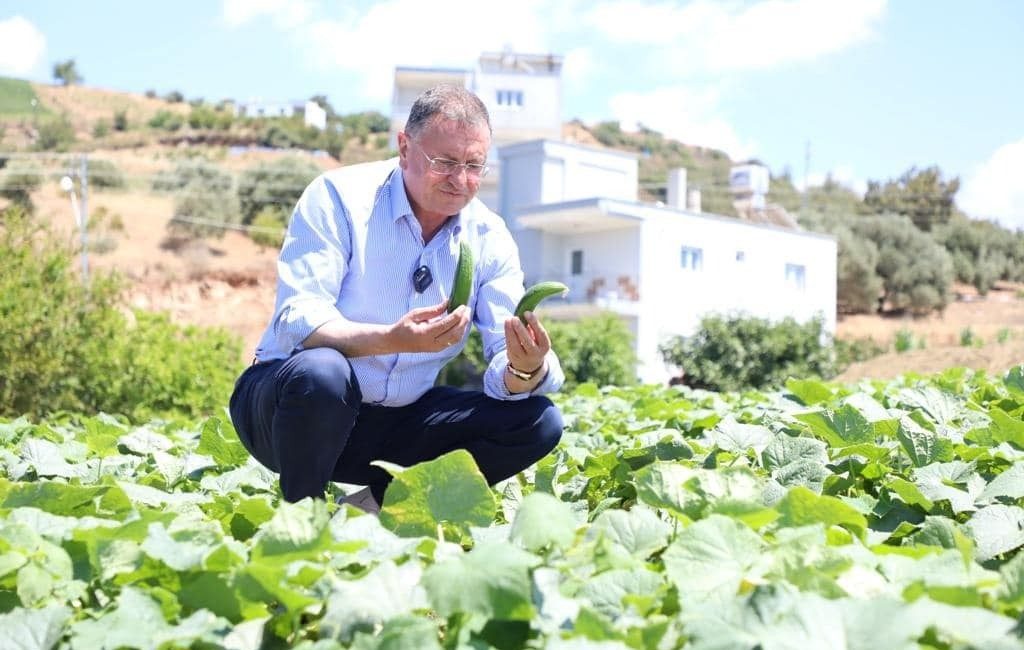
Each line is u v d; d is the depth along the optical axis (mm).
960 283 63844
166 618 1816
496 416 3404
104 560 1971
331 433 3051
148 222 50531
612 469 3471
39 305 12133
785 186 89812
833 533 2111
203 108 90875
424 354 3402
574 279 34281
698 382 27109
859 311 55500
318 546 1899
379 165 3463
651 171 91125
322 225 3271
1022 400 4508
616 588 1796
